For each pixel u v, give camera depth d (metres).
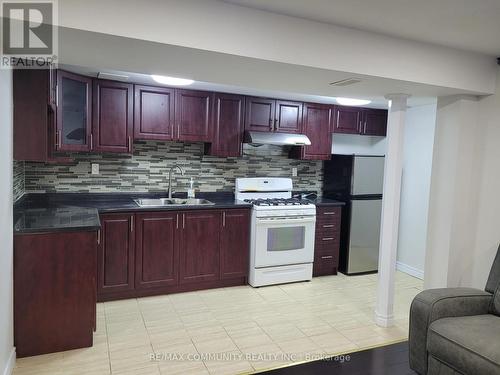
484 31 2.37
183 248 3.83
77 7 1.73
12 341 2.46
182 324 3.17
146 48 2.00
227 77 2.65
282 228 4.14
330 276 4.57
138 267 3.66
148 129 3.79
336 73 2.43
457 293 2.48
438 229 3.30
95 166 3.90
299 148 4.58
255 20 2.10
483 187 3.14
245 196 4.50
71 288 2.66
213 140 4.09
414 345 2.45
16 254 2.49
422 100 4.05
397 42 2.53
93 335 2.92
